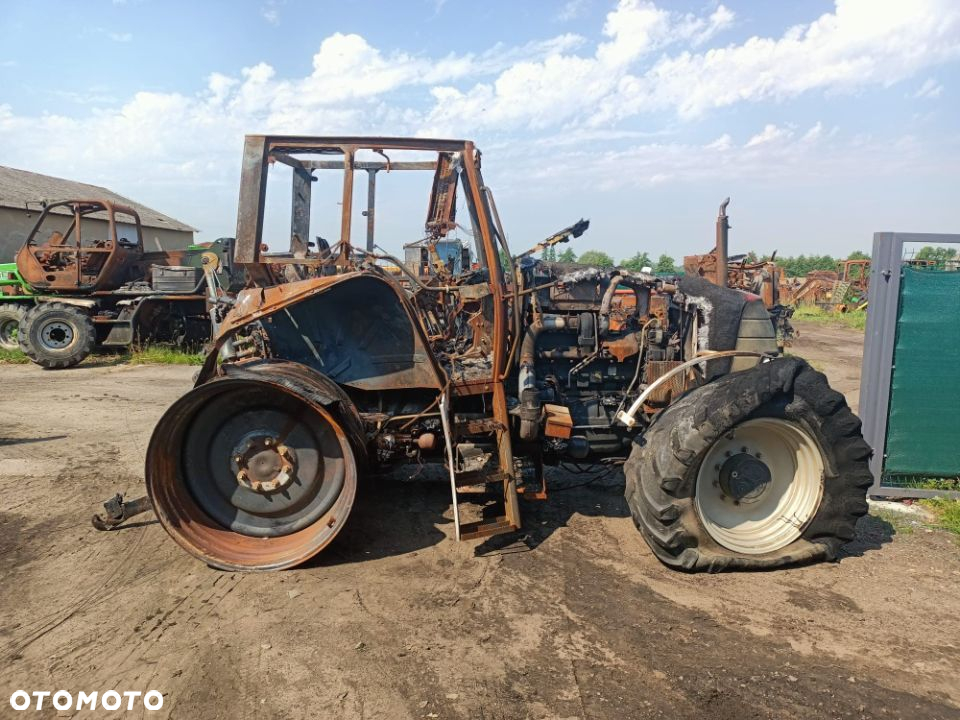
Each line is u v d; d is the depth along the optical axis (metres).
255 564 3.45
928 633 2.93
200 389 3.30
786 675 2.61
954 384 4.56
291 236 4.16
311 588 3.29
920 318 4.50
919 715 2.39
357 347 3.79
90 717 2.36
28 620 3.00
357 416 3.52
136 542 3.83
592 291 4.16
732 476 3.53
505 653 2.74
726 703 2.44
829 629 2.95
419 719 2.35
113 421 6.82
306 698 2.46
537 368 4.16
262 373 3.33
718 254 4.72
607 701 2.45
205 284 11.36
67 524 4.10
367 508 4.35
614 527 4.09
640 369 4.19
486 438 4.04
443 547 3.78
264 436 3.55
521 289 4.04
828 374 10.87
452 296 4.16
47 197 23.83
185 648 2.77
